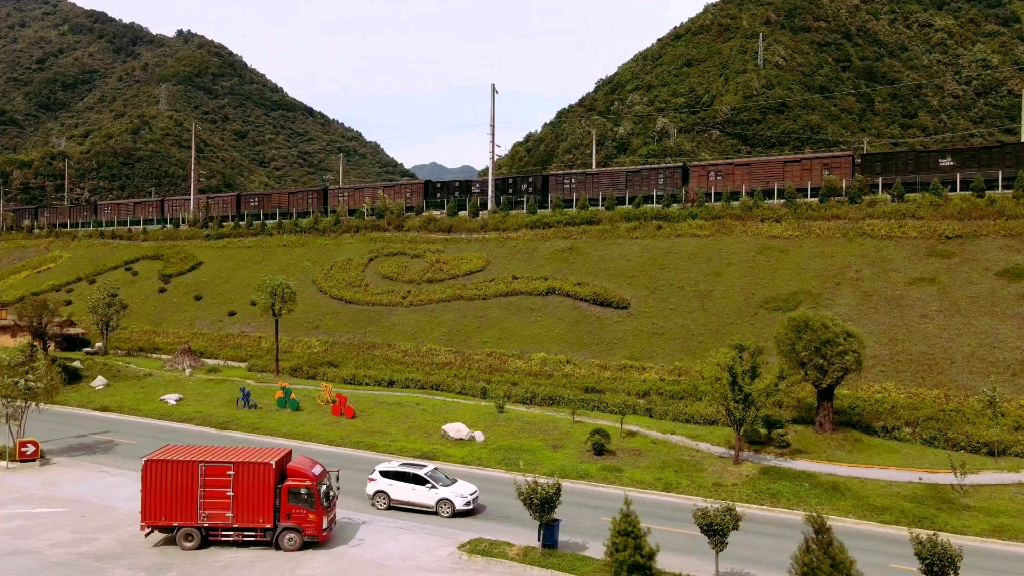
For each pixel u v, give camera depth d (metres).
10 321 58.09
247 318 62.62
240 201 102.12
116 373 49.44
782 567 21.44
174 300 69.25
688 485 29.36
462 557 21.97
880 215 56.34
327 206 96.12
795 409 37.56
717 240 58.91
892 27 123.81
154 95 190.00
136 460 32.62
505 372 46.59
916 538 18.61
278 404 41.16
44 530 23.86
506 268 61.94
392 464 27.67
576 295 54.41
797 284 50.56
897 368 40.50
